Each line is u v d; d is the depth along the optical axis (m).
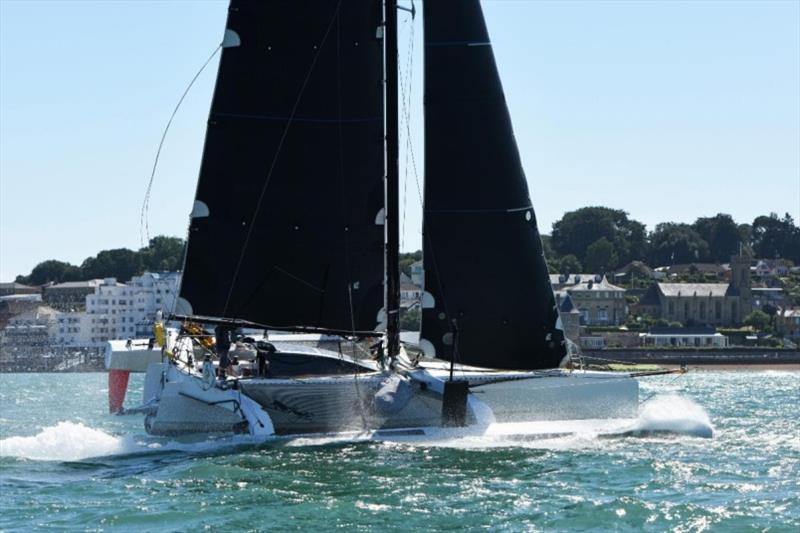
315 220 48.12
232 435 45.09
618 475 39.62
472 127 48.72
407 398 45.72
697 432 50.06
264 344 48.47
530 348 48.66
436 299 48.31
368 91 48.53
